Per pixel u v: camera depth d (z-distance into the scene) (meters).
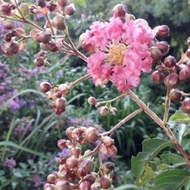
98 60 0.17
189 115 0.20
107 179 0.17
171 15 1.01
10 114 0.65
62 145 0.18
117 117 0.86
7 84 0.67
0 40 0.60
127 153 0.83
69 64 1.03
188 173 0.18
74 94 0.87
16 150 0.61
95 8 1.09
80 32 1.00
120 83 0.16
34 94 0.69
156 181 0.19
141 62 0.16
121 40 0.17
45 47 0.18
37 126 0.63
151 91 1.02
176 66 0.17
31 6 0.19
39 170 0.55
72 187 0.17
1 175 0.54
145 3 1.01
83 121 0.69
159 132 0.84
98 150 0.17
